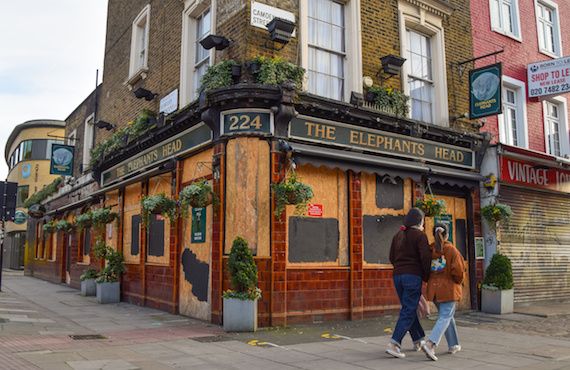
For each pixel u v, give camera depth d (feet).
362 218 32.81
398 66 35.73
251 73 28.99
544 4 52.24
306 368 18.89
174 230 35.27
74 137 71.61
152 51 43.83
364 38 35.32
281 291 28.09
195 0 36.24
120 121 50.67
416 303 20.63
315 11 33.99
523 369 18.86
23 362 19.04
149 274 39.27
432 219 37.47
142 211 36.01
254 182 28.40
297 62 31.58
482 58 43.80
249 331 26.73
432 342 20.25
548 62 45.34
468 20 43.32
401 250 20.99
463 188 40.32
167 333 26.78
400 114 34.76
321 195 31.19
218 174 29.35
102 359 20.02
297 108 29.71
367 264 32.65
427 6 39.68
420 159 35.99
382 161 32.32
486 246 40.06
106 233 49.75
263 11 30.55
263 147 28.76
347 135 31.96
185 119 32.89
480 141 40.32
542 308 39.55
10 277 86.43
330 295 30.60
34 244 89.04
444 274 20.65
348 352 21.86
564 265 45.60
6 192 51.70
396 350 20.57
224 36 31.78
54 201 77.82
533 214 43.57
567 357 21.18
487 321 33.04
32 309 37.65
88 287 49.42
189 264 33.32
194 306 32.35
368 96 34.14
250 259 27.09
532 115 47.37
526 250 42.45
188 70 36.96
